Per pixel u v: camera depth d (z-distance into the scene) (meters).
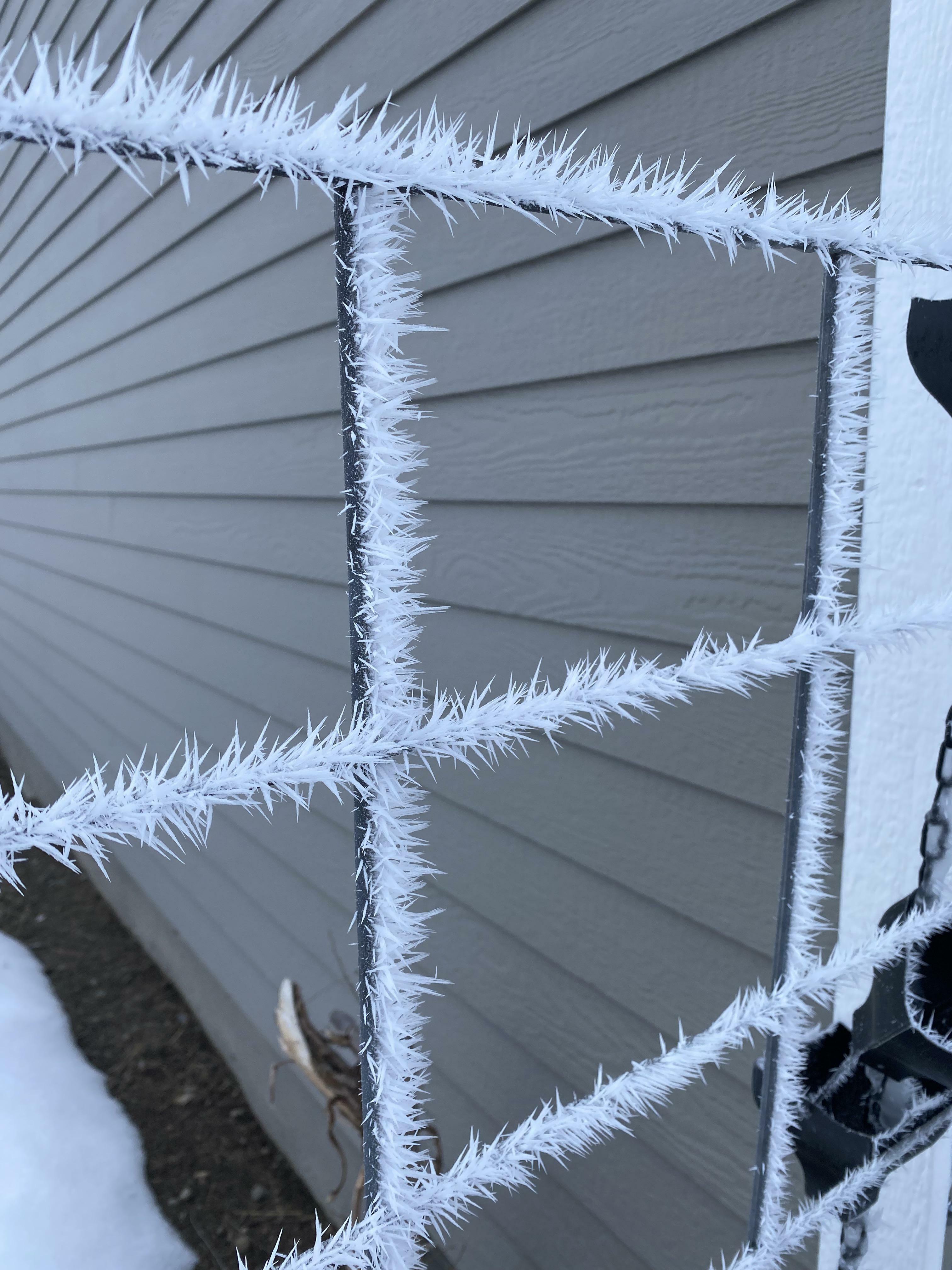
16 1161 2.75
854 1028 0.68
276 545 2.47
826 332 0.56
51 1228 2.54
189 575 3.08
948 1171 1.01
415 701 0.42
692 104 1.19
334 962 2.46
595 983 1.55
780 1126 0.64
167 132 0.28
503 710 0.44
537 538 1.59
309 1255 0.42
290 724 2.50
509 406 1.61
